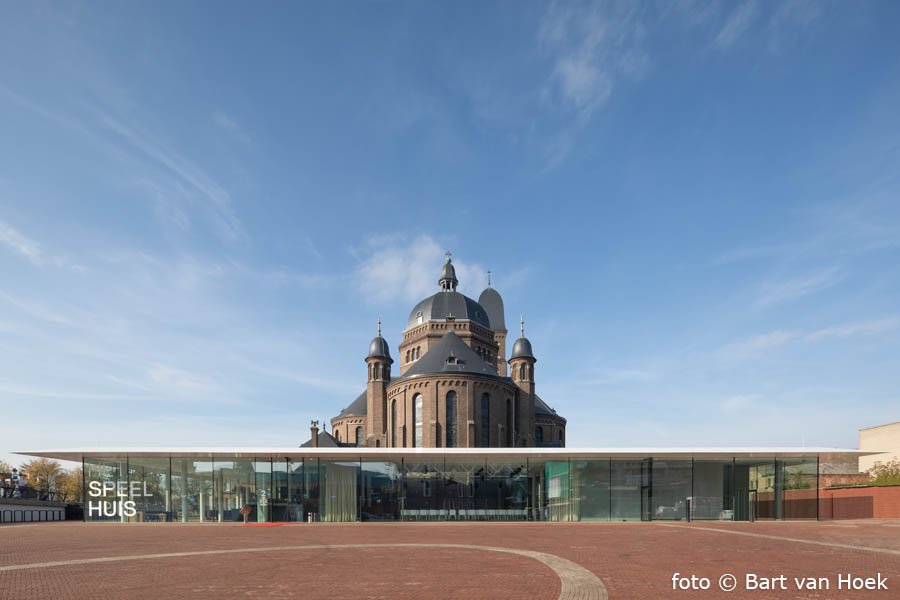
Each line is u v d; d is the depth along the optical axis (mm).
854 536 29312
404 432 69625
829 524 38438
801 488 42375
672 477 42500
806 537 28828
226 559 20875
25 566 19484
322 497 41562
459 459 42250
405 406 70188
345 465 41875
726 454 41781
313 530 33656
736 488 42469
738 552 22750
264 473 41656
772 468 42656
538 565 19281
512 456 41844
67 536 30078
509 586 15703
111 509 41125
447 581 16406
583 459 42625
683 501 42250
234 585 15922
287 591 15133
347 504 41469
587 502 42094
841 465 70000
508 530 33469
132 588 15625
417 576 17203
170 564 19719
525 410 77812
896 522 40438
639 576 17203
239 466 41625
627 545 25203
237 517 41094
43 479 97125
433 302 88750
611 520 41844
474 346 87562
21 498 46469
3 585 16156
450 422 67812
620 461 42656
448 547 24422
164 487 41406
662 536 29531
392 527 35969
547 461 42406
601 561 20219
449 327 86688
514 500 41906
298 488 41562
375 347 79500
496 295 107938
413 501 41719
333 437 84688
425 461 42156
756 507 42250
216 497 41312
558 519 41625
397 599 14180
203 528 35531
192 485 41469
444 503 41781
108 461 41500
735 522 40594
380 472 41938
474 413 68188
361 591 15102
